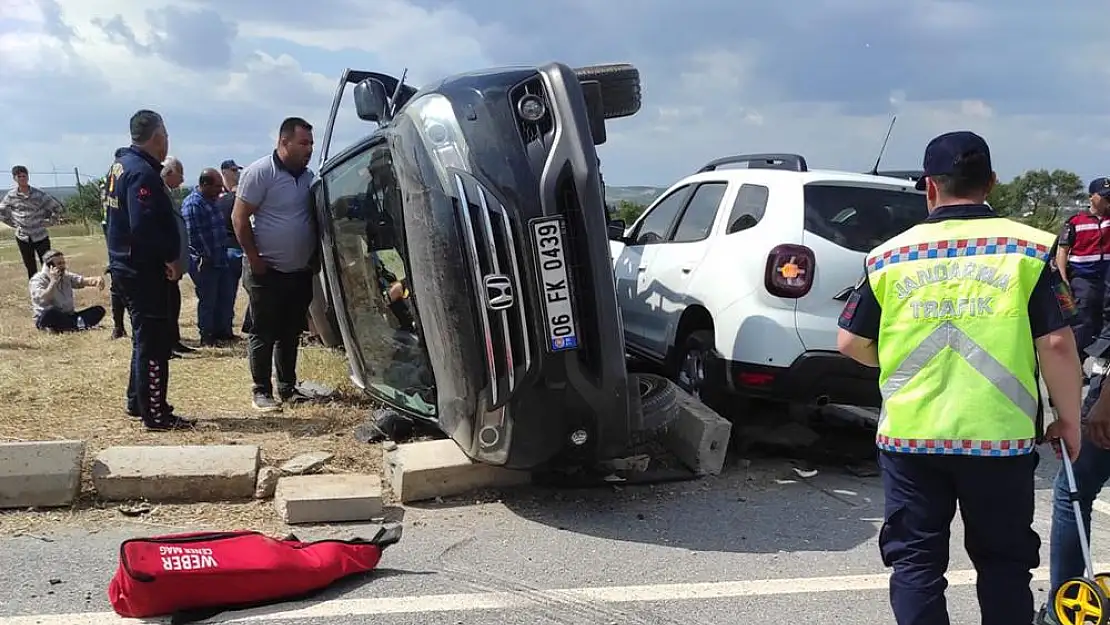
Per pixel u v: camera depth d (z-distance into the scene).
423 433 5.68
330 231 5.64
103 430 5.53
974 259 2.63
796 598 3.61
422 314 4.45
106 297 14.16
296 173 5.98
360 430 5.60
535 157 4.11
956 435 2.59
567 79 4.20
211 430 5.64
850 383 5.09
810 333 5.08
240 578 3.34
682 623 3.36
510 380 4.12
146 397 5.50
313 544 3.69
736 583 3.74
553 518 4.48
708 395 5.70
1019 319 2.58
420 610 3.41
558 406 4.20
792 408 6.38
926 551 2.70
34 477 4.29
